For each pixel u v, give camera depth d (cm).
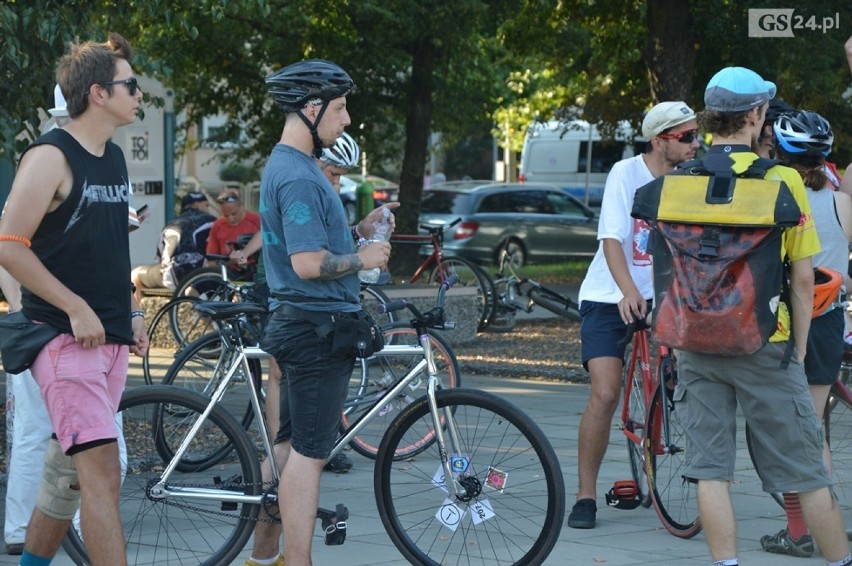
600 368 696
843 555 543
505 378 1315
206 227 1539
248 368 624
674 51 1709
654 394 685
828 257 634
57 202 511
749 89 537
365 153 2603
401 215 2400
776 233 516
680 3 1700
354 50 2278
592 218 3041
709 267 518
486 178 6166
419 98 2384
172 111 2130
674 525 681
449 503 607
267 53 2305
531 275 2609
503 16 2167
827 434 700
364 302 1376
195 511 613
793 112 633
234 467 619
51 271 513
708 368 535
